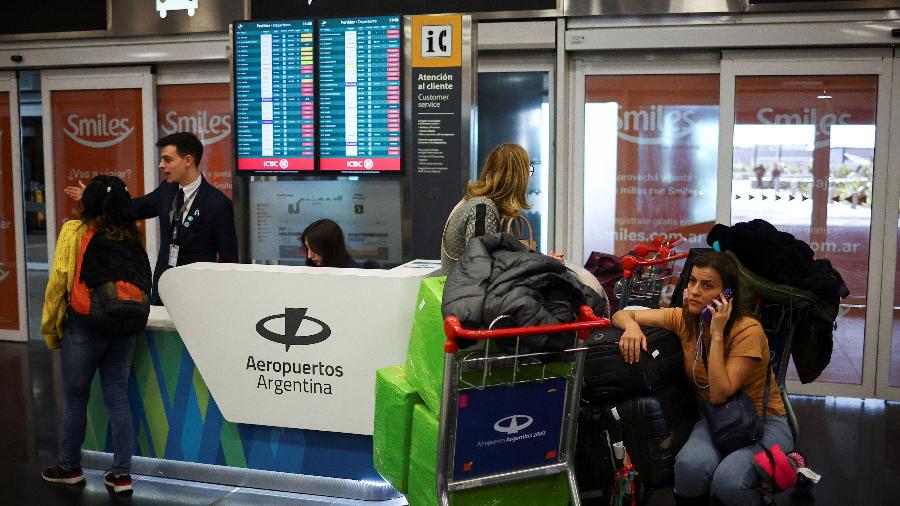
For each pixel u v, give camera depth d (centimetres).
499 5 596
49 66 696
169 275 393
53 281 387
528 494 296
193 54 656
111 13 666
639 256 457
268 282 381
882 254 590
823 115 590
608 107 618
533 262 280
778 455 312
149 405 421
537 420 288
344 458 392
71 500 397
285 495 398
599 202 627
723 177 605
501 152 374
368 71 494
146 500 396
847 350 601
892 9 559
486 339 268
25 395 589
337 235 434
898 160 582
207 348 395
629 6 584
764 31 576
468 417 275
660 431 336
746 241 352
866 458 468
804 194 599
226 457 411
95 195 394
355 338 372
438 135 491
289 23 503
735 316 329
